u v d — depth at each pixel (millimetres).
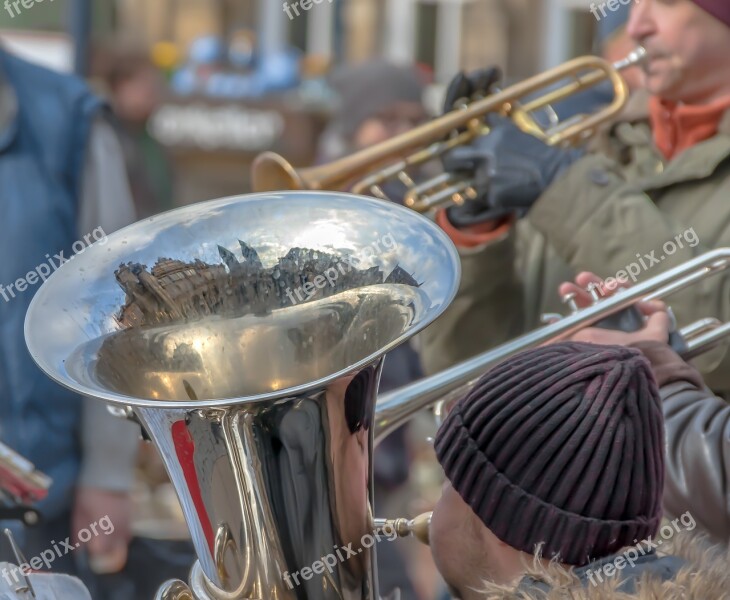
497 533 7027
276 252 8711
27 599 8320
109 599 13250
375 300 8406
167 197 20812
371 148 11062
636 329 9586
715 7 10367
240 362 8625
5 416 13352
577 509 6832
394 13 25875
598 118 11336
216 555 8156
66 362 8062
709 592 6516
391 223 8578
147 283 8586
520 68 24875
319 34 26469
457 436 7125
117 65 20078
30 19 22031
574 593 6543
